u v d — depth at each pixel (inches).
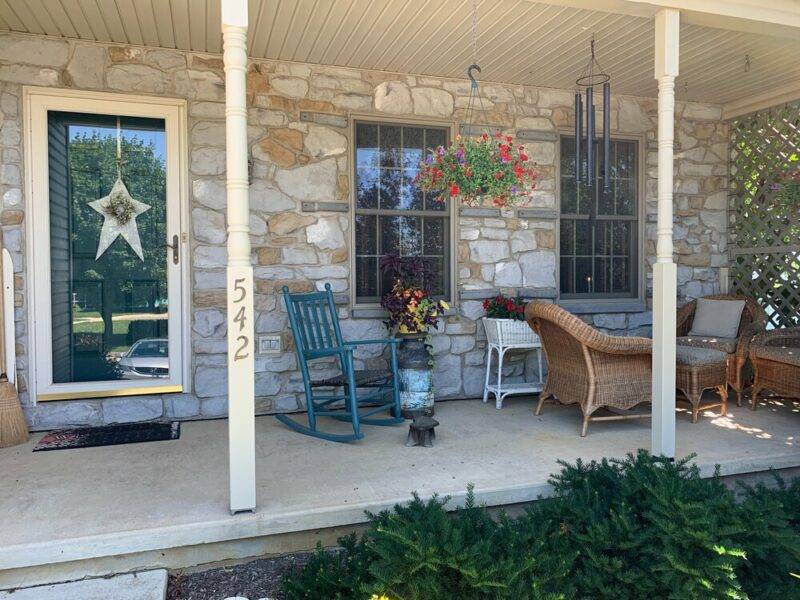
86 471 116.8
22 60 144.0
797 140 189.6
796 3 126.8
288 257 166.2
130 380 156.3
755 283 205.5
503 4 130.1
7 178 143.9
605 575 86.9
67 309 152.5
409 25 140.9
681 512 86.2
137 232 156.6
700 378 157.2
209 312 159.0
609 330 198.4
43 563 86.3
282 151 165.0
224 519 94.2
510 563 79.0
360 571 85.6
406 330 165.3
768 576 91.3
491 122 185.2
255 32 144.8
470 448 132.6
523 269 189.6
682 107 207.9
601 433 146.1
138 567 92.0
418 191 180.9
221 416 160.7
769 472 121.1
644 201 201.5
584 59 164.7
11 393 136.9
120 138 154.5
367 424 154.1
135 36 146.2
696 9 121.3
